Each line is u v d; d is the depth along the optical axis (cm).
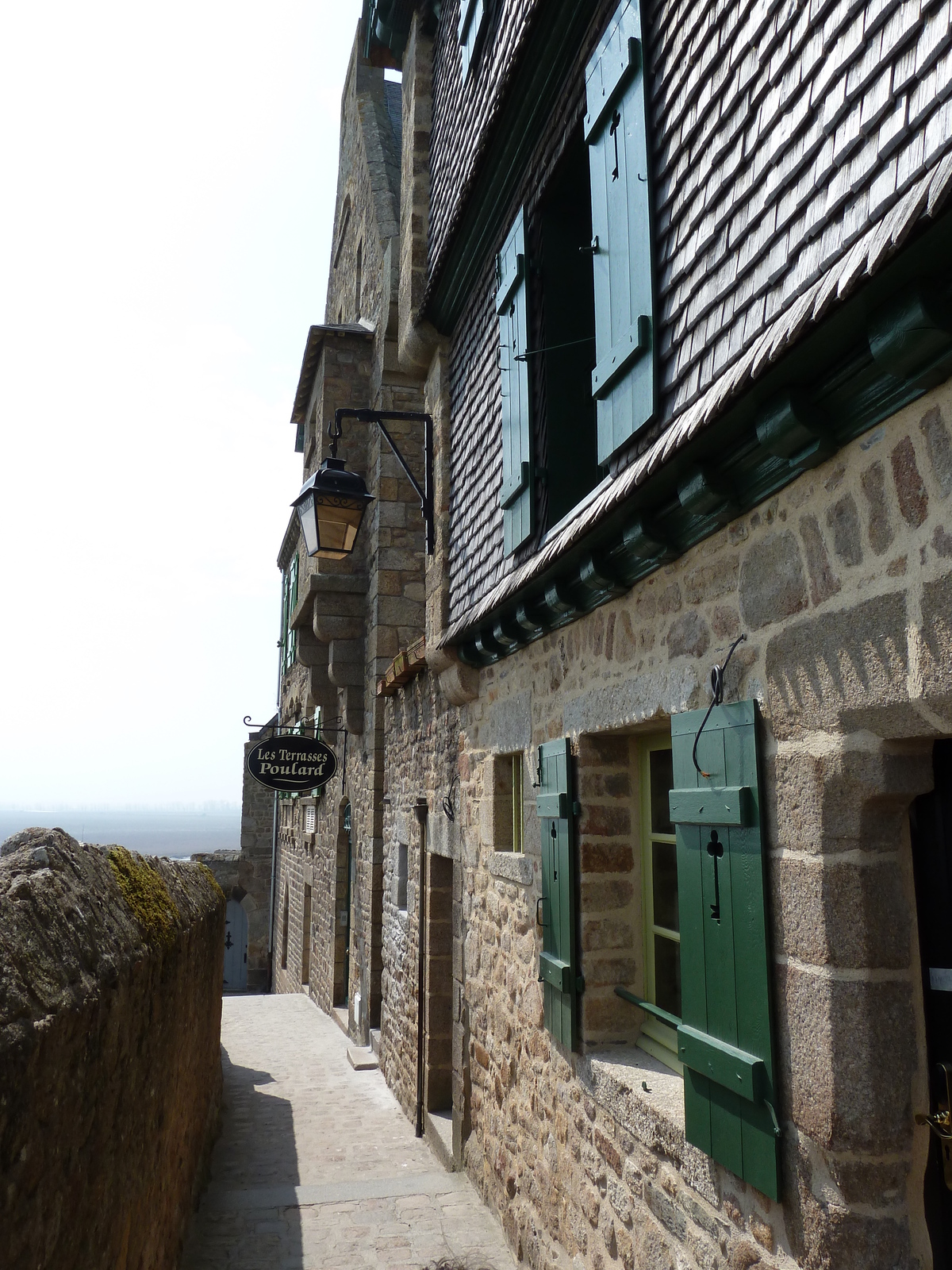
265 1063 908
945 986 203
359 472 1063
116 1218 249
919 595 185
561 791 388
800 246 227
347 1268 430
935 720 186
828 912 208
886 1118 199
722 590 267
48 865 246
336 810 1190
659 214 307
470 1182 539
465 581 559
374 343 1056
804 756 219
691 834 273
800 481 229
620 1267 316
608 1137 332
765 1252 229
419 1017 683
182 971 394
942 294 167
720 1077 243
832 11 220
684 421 249
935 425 183
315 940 1355
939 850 207
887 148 197
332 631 1034
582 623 384
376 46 814
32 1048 172
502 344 486
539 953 420
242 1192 530
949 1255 197
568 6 374
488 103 500
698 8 286
